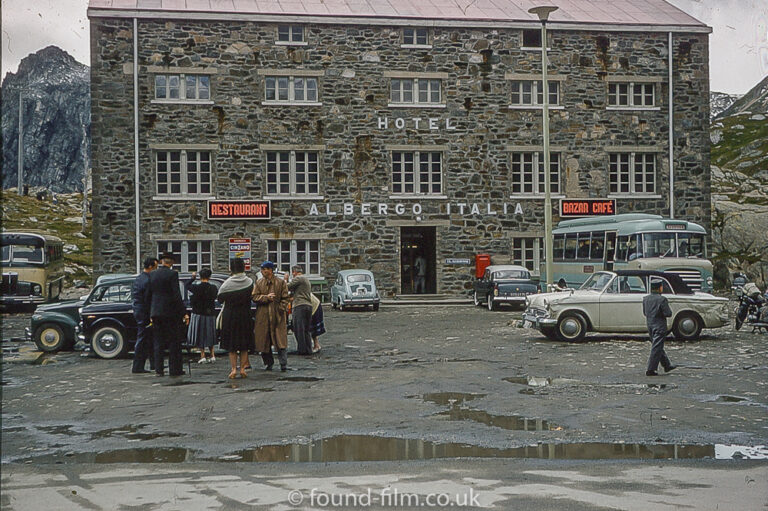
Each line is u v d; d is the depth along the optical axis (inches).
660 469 278.5
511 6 1470.2
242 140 1312.7
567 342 709.9
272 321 527.2
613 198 1409.9
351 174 1349.7
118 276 673.0
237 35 1310.3
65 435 343.6
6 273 1168.8
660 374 509.4
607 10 1494.8
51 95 6392.7
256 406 403.5
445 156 1374.3
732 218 1742.1
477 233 1384.1
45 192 2874.0
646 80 1418.6
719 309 716.7
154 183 1280.8
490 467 282.0
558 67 1400.1
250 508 233.5
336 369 542.9
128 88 1270.9
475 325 897.5
